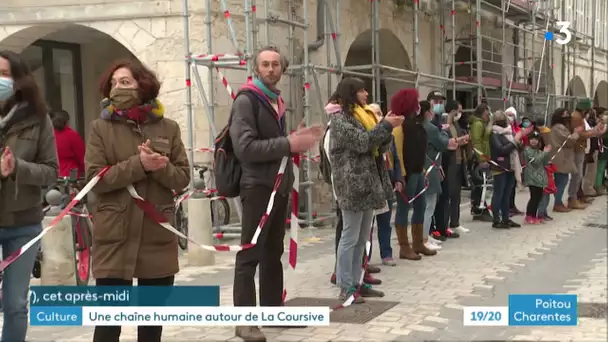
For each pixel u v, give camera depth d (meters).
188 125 9.04
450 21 15.20
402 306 5.29
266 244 4.67
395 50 13.74
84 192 3.35
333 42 10.78
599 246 7.81
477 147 9.27
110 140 3.48
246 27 8.60
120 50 11.54
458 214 9.05
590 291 5.50
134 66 3.53
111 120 3.51
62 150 7.43
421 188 7.30
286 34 10.34
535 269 6.62
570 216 10.66
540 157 9.66
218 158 4.43
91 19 9.72
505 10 15.75
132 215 3.47
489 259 7.19
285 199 4.56
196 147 9.41
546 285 5.84
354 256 5.48
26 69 3.71
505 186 9.48
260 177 4.33
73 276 5.98
